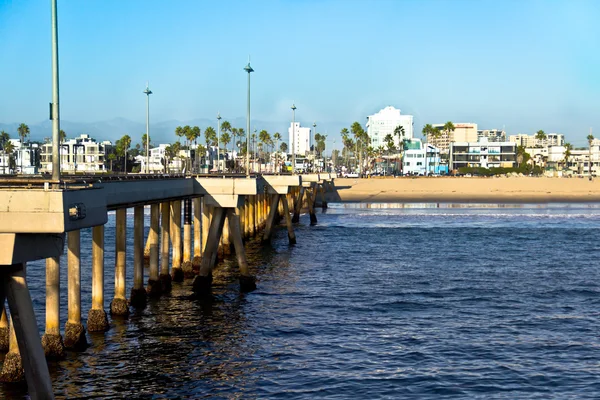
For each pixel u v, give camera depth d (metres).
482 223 86.75
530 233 75.00
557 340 30.09
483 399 23.06
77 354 26.97
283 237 71.81
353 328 32.06
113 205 27.14
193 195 40.19
